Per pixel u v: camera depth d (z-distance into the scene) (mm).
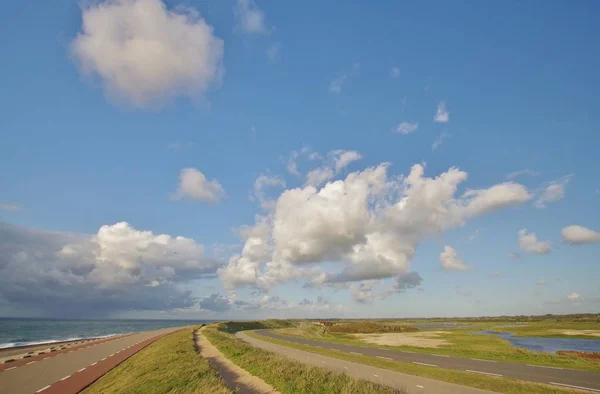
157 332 72188
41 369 22484
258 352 27719
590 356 31844
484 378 17828
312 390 13578
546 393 14664
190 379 14734
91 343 44938
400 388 15398
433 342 48438
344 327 94375
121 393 14219
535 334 70938
